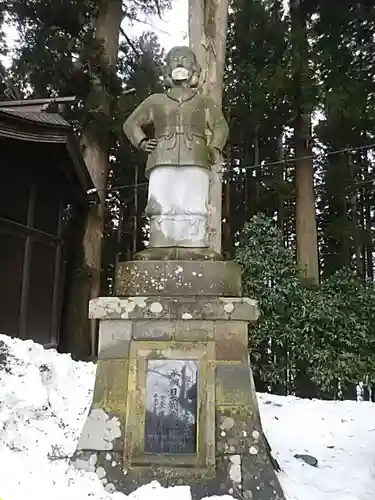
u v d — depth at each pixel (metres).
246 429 4.25
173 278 4.57
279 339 11.26
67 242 13.53
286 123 14.78
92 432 4.32
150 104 5.13
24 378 6.12
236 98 14.53
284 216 18.59
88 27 14.29
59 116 11.93
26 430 5.23
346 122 13.48
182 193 4.91
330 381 11.01
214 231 9.31
